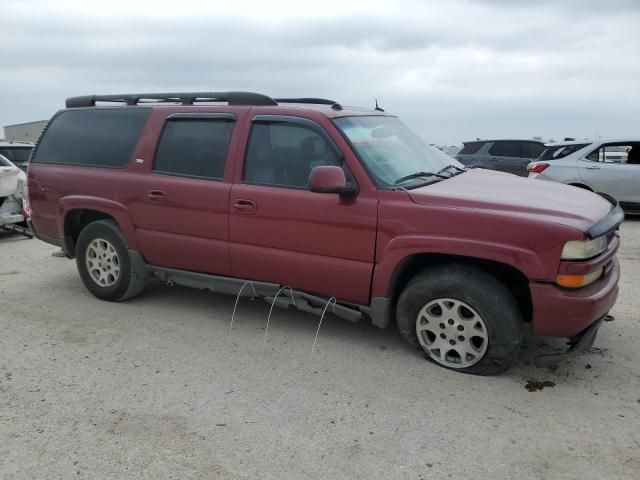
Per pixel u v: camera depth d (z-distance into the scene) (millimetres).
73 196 5223
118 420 3275
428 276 3797
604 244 3641
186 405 3441
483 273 3674
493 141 14750
